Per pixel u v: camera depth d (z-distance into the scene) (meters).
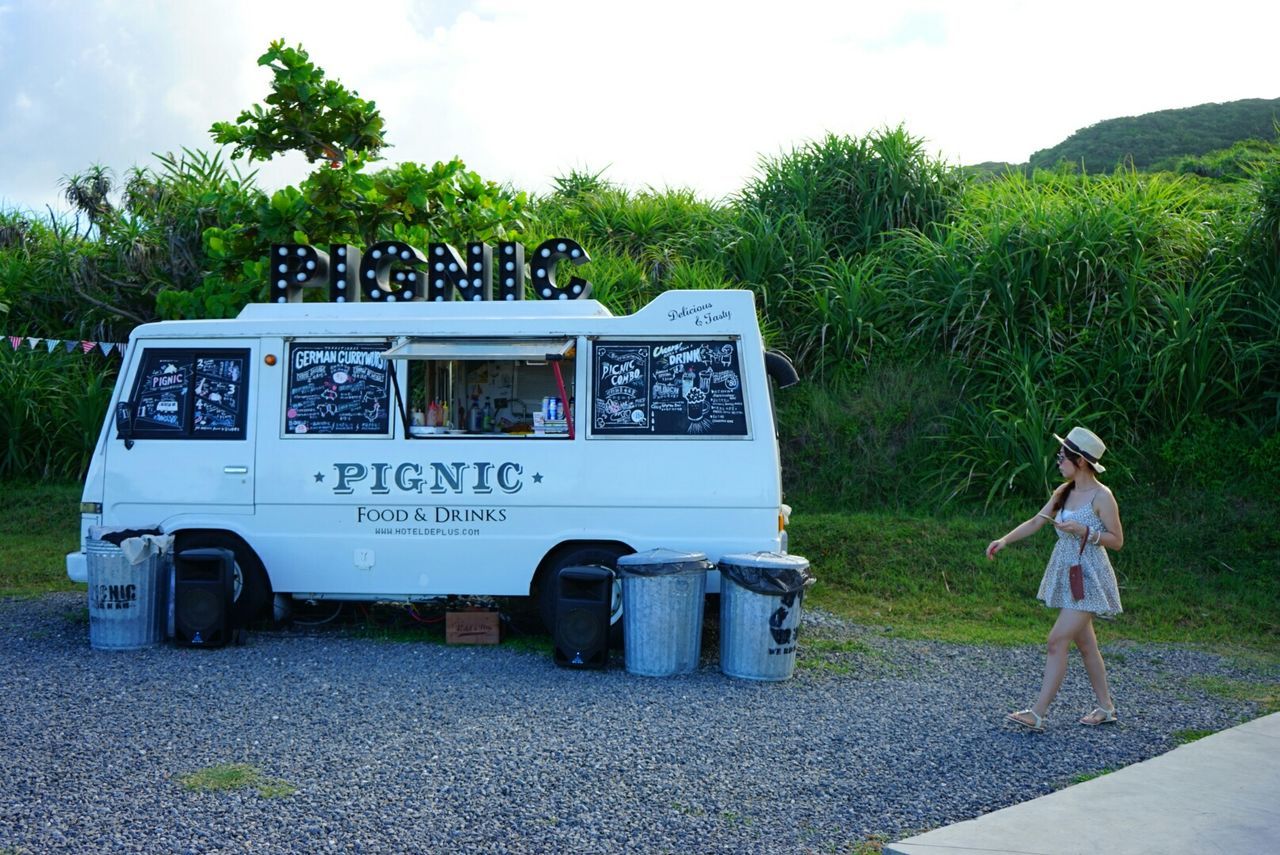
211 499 8.48
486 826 4.74
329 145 13.37
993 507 12.01
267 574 8.45
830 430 13.41
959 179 16.72
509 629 8.92
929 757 5.80
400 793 5.10
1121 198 14.48
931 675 7.72
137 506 8.52
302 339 8.52
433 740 5.93
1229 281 13.23
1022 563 10.70
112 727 6.06
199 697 6.73
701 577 7.69
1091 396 12.55
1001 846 4.46
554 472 8.21
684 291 8.26
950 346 13.84
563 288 9.51
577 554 8.23
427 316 8.58
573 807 4.97
